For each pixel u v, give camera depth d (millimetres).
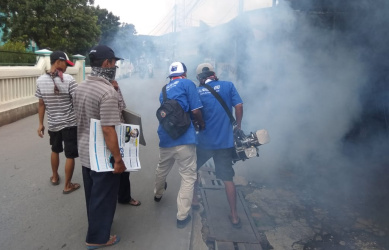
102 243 2527
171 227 2871
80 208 3186
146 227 2865
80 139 2443
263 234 2830
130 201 3248
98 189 2412
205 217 3057
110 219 2504
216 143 2787
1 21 14266
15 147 5090
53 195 3445
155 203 3301
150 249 2562
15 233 2734
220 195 3441
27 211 3098
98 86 2297
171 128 2621
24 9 13484
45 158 4582
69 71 10836
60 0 13836
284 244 2711
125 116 2631
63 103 3312
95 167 2266
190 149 2699
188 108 2717
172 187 3686
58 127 3340
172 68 2877
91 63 2393
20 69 7184
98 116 2305
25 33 13836
